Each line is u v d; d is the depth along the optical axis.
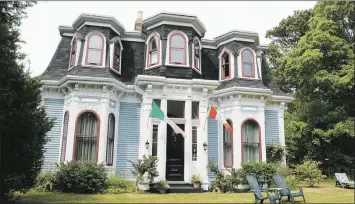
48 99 15.16
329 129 20.48
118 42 16.12
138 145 15.30
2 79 9.33
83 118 14.17
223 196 11.81
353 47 21.12
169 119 13.77
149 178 13.27
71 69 15.23
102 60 15.12
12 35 9.28
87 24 15.48
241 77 16.75
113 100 15.01
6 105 9.18
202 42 18.42
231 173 14.37
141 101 15.81
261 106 16.50
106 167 14.19
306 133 21.89
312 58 19.64
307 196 11.75
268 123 17.58
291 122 22.44
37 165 10.23
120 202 9.79
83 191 12.54
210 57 18.31
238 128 15.87
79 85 14.22
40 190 12.59
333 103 22.38
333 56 20.62
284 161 17.08
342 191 13.53
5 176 9.65
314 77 20.17
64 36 16.88
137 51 17.16
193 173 14.59
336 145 22.19
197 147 14.70
